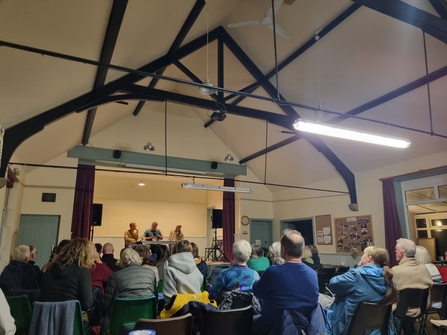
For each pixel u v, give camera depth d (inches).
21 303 100.8
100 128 310.0
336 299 94.3
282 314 75.4
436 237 250.2
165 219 460.1
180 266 106.4
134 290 102.6
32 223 289.0
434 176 244.1
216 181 455.5
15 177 239.6
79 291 95.1
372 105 230.4
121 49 162.2
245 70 272.8
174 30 187.8
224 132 370.3
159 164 346.3
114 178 438.6
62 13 111.1
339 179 316.8
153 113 355.6
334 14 197.0
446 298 133.1
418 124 222.7
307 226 383.6
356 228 295.9
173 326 79.2
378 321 89.2
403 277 121.1
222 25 244.1
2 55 113.6
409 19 133.8
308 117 275.7
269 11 175.0
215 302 107.7
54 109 181.2
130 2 127.8
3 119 158.7
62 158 306.8
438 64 185.6
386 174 274.2
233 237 383.6
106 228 423.8
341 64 220.4
